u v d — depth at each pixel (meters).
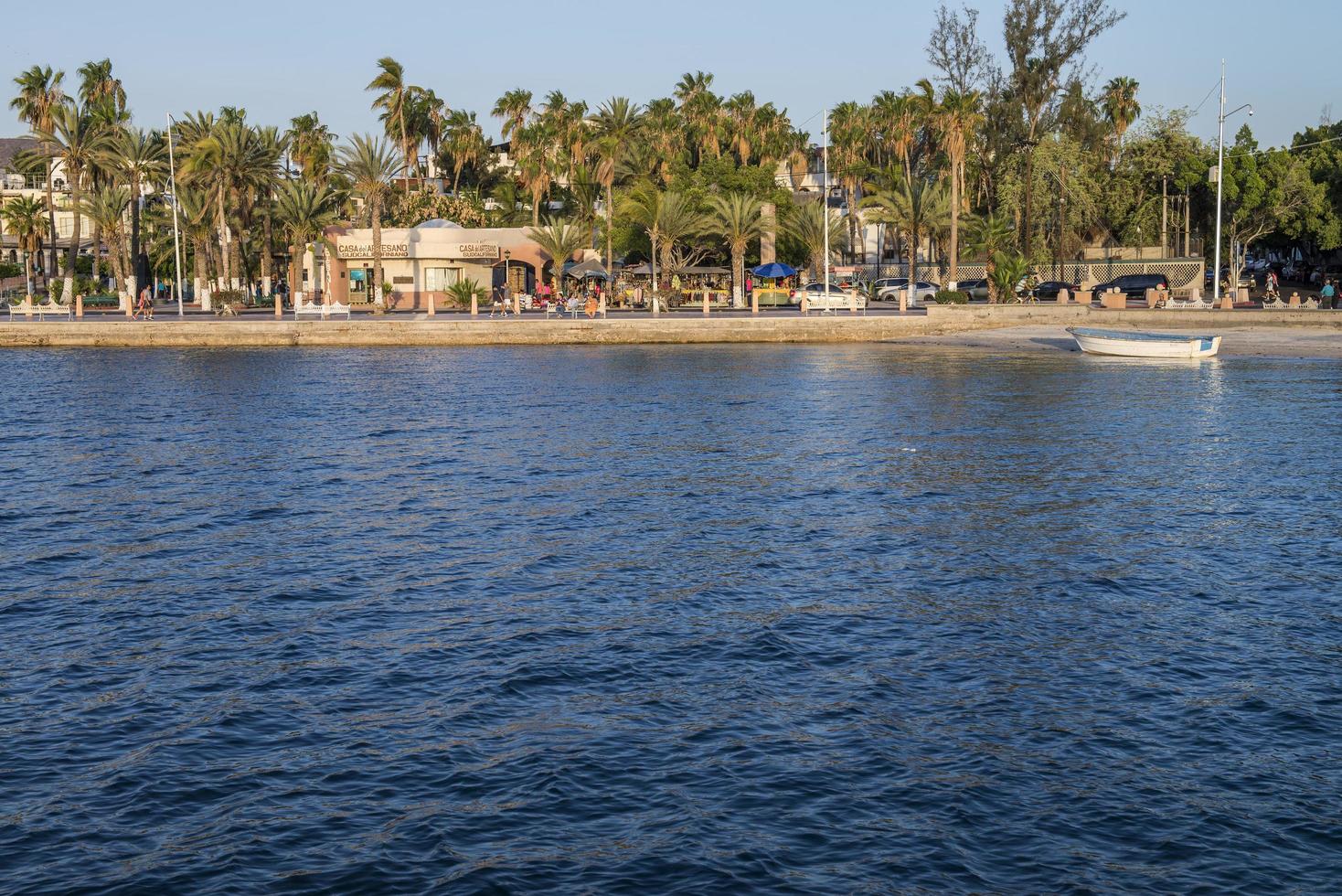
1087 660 13.88
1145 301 75.38
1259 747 11.41
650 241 87.62
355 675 13.56
